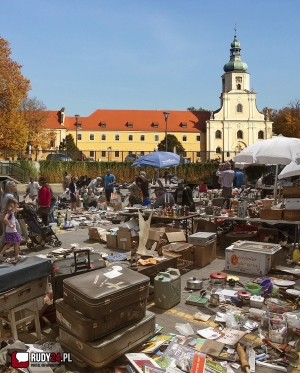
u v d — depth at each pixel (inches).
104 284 163.8
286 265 315.9
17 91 1512.1
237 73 3161.9
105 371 158.2
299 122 2847.0
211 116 3149.6
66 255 274.1
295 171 392.5
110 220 548.7
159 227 358.6
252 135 3142.2
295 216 329.1
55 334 193.0
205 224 402.6
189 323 207.6
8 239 321.7
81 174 1194.0
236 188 767.1
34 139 2459.4
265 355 173.5
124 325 164.4
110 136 3176.7
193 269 308.7
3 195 362.0
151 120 3277.6
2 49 1494.8
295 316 197.8
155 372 152.1
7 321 177.8
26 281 175.6
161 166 560.4
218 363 163.8
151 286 243.8
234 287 260.2
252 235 366.6
